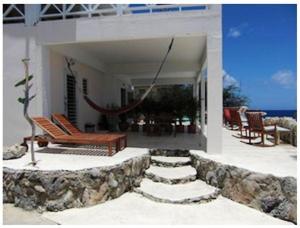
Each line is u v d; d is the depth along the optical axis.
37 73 7.54
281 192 4.51
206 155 6.35
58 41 7.37
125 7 7.09
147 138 9.76
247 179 4.96
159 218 4.51
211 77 6.51
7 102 7.70
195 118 11.66
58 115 7.95
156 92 16.45
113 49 9.59
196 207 4.93
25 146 6.84
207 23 6.52
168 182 5.86
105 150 7.08
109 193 5.30
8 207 5.13
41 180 4.99
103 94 13.10
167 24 6.74
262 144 8.12
